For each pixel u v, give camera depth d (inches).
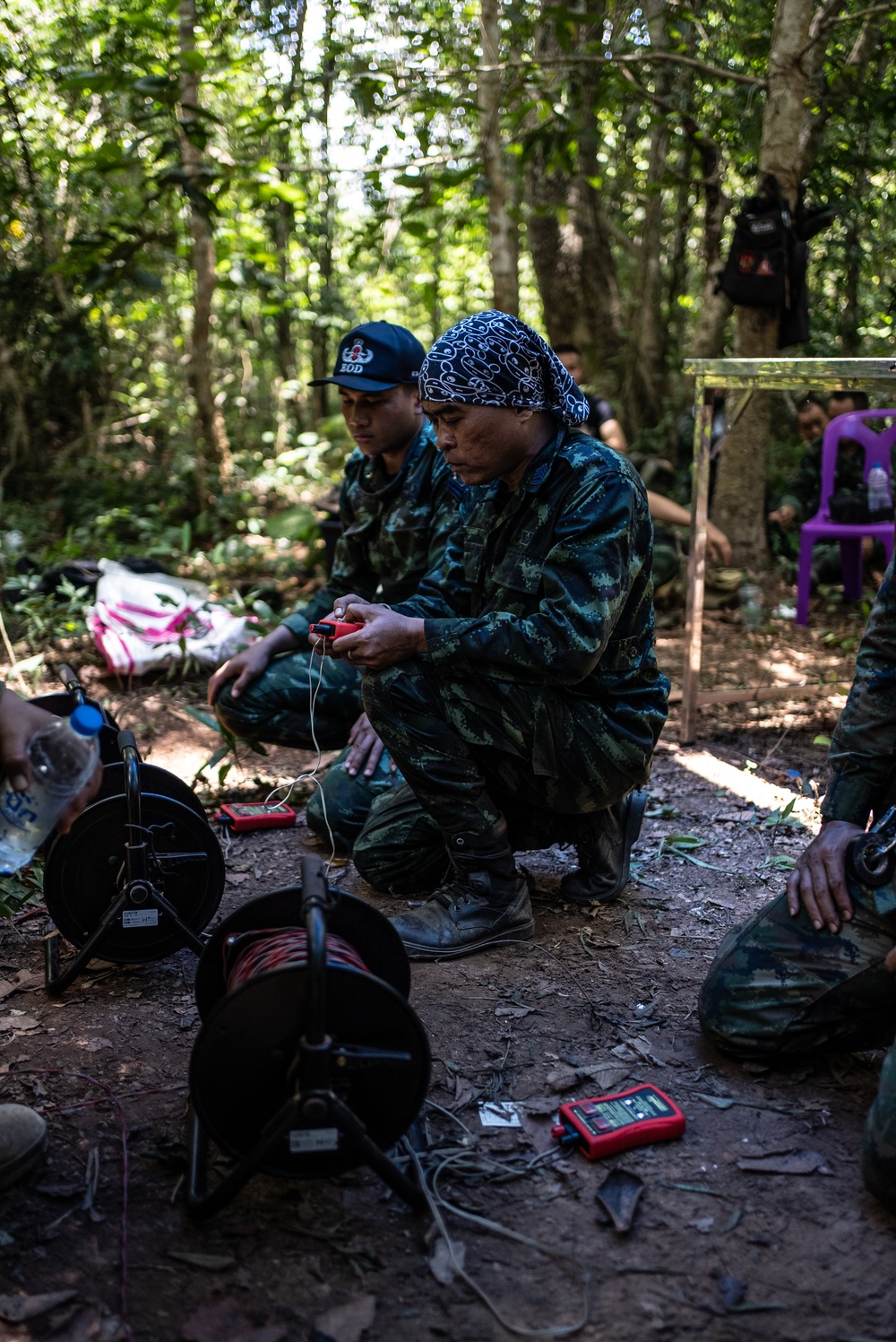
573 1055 95.6
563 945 115.4
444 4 273.9
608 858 123.0
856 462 284.2
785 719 188.9
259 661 144.9
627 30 285.9
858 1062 94.4
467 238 454.0
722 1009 92.7
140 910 103.9
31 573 265.7
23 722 71.4
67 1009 103.4
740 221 245.0
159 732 187.2
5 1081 91.7
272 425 494.9
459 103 240.7
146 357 458.0
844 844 92.0
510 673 105.1
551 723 109.0
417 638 106.1
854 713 94.7
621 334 384.5
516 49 271.1
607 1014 101.9
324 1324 67.3
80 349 393.1
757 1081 91.9
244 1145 74.7
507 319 103.8
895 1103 75.2
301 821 150.6
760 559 280.5
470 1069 93.6
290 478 414.6
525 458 108.0
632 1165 81.7
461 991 106.0
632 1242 74.3
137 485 379.6
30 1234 75.0
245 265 350.0
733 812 150.9
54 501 369.7
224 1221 76.3
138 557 295.7
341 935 82.0
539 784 113.0
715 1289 70.2
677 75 299.4
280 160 336.5
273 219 430.6
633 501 105.9
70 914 105.2
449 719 109.3
